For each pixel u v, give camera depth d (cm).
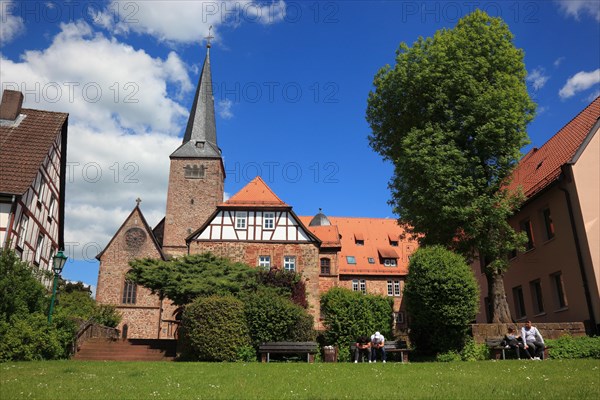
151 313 4338
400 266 4619
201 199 5462
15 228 2330
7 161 2497
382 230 5031
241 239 3359
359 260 4647
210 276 2516
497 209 2050
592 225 2048
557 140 2703
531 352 1733
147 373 1282
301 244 3350
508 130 2127
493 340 1841
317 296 3234
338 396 910
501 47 2252
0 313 1725
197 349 1984
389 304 2250
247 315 2072
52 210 3011
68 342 1930
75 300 3341
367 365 1514
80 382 1089
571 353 1722
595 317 1972
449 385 1023
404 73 2312
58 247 3278
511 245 2112
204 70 6219
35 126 2811
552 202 2300
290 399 884
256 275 2847
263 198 3491
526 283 2573
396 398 880
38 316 1808
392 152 2520
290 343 1925
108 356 2102
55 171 2992
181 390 992
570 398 854
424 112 2312
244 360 1969
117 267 4491
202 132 5819
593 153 2133
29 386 1009
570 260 2156
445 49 2242
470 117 2112
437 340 1892
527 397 869
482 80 2214
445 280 1842
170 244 5281
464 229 2089
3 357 1639
